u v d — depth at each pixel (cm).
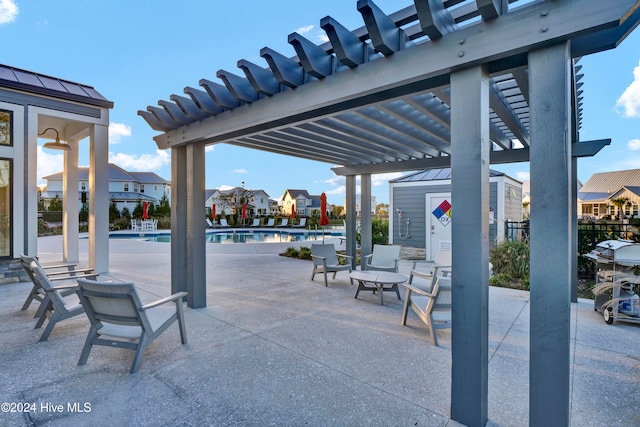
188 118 446
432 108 410
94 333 309
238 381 280
